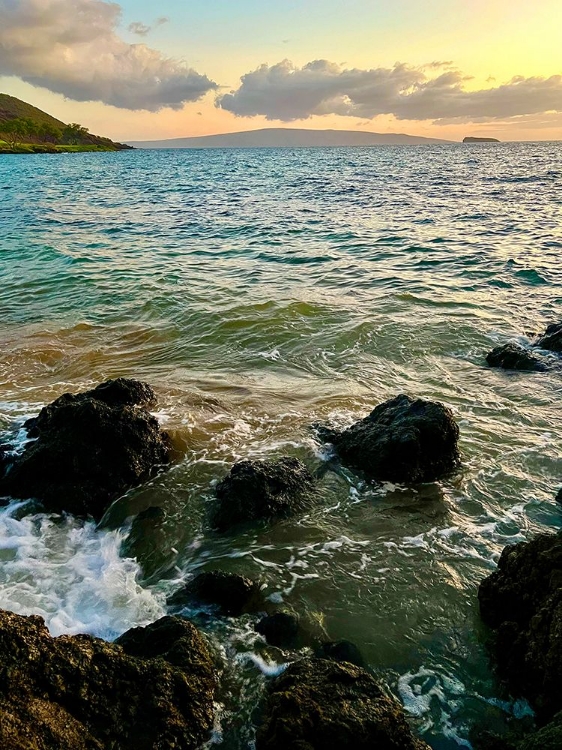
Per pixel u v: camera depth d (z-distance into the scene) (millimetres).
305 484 7812
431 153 160625
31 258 21578
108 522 7309
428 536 6918
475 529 7035
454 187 50969
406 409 8672
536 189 47406
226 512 7176
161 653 4941
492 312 15453
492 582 5645
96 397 9516
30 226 29562
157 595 6012
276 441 9055
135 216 34594
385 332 13914
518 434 9266
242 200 43531
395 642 5383
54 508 7434
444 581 6164
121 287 17781
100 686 4305
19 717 3770
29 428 9086
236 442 9055
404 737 4203
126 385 9812
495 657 5180
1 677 3922
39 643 4258
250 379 11578
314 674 4641
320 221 31578
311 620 5633
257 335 13953
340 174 73812
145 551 6758
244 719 4625
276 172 80812
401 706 4727
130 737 4168
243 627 5559
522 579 5383
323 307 15781
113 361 12508
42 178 67312
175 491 7855
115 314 15477
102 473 7789
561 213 32500
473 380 11438
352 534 6980
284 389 11062
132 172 83500
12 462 8164
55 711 3998
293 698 4309
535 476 8109
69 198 44781
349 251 23375
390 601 5891
